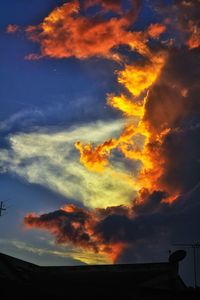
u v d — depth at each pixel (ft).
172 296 41.22
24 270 67.05
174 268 66.54
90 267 68.49
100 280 63.05
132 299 40.55
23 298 42.60
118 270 67.87
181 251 67.56
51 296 42.11
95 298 40.57
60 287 40.78
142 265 67.46
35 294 42.11
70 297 41.24
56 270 69.10
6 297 42.19
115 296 40.24
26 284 41.24
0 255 64.03
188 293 39.91
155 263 67.31
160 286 64.90
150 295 39.88
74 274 68.23
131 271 67.41
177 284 66.08
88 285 40.47
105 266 68.39
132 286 40.04
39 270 69.62
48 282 41.19
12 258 65.82
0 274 62.75
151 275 65.31
